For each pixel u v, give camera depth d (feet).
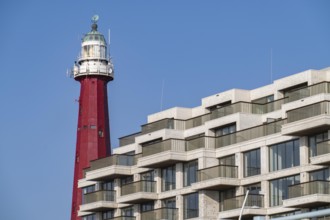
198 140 349.41
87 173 392.47
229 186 335.67
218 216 338.54
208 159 345.10
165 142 354.33
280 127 324.60
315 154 311.27
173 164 359.66
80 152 487.61
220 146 344.90
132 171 379.35
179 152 352.69
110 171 380.78
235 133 338.95
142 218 362.94
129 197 368.89
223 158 343.67
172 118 367.66
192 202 349.00
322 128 305.94
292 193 309.63
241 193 333.42
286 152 321.11
